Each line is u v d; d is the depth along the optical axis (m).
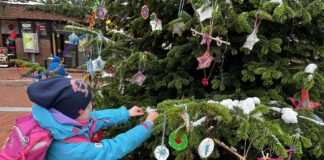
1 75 13.15
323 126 1.86
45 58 16.70
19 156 1.43
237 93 2.16
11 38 16.62
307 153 2.14
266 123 1.59
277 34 2.31
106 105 2.35
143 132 1.69
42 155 1.48
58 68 3.28
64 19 15.37
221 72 2.26
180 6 2.28
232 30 2.17
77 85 1.65
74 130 1.58
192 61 2.45
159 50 2.95
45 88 1.60
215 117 1.68
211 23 1.90
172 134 1.58
